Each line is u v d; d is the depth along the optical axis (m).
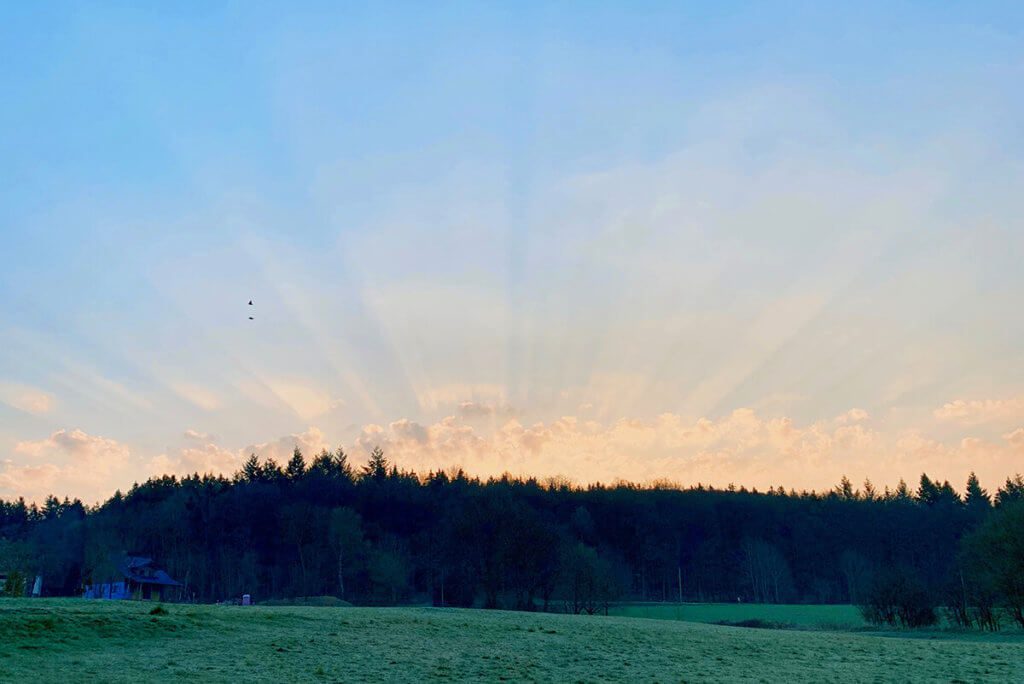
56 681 23.45
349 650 31.72
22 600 37.41
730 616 88.00
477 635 37.88
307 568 117.38
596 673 29.03
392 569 106.94
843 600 128.75
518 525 92.44
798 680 27.98
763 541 135.62
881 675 29.33
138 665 26.45
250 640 32.22
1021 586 56.91
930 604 68.19
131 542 126.12
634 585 134.88
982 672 30.14
